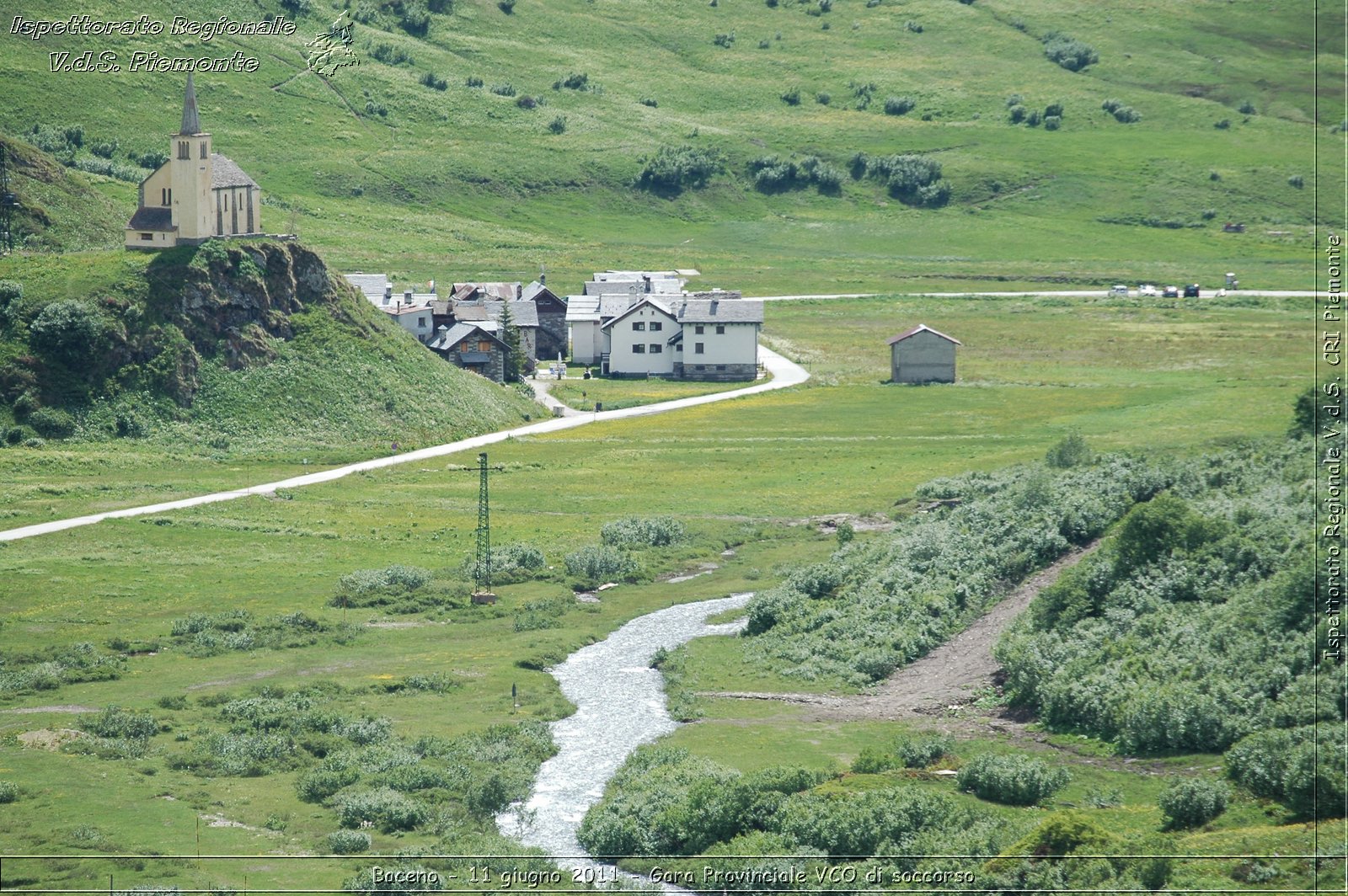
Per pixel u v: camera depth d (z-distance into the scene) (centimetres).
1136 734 15600
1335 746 13338
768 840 13425
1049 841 12569
